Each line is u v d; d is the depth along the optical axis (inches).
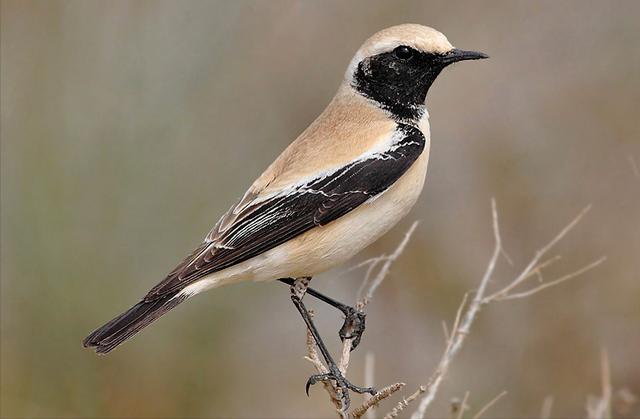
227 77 607.2
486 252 585.9
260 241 365.4
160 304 356.8
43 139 553.9
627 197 591.5
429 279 582.6
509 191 602.9
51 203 542.0
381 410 553.6
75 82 571.8
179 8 599.2
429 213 603.5
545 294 572.4
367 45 379.9
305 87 628.4
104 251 544.1
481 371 558.6
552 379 553.6
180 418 553.0
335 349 586.9
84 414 537.0
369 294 374.3
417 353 573.0
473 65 645.3
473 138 623.8
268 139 608.1
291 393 581.6
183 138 578.2
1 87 566.3
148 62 586.2
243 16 619.2
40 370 535.8
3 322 537.0
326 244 366.9
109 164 555.8
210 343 560.4
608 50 641.0
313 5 643.5
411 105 379.6
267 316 595.8
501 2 655.1
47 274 535.8
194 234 560.7
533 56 645.3
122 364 546.3
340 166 366.6
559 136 617.0
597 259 575.8
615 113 620.1
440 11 652.1
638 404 525.0
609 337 557.3
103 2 588.4
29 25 578.6
